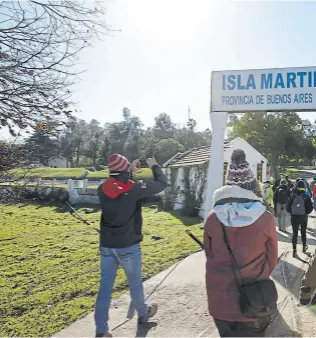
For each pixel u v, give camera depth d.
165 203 21.34
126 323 4.96
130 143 63.34
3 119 6.14
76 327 5.23
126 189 4.16
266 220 2.86
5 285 8.11
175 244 10.91
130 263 4.25
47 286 7.82
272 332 4.62
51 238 13.91
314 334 4.56
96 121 78.50
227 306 2.77
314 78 10.06
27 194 7.41
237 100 10.58
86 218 19.41
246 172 2.99
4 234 14.89
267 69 10.34
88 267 9.22
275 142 51.00
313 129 60.56
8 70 5.87
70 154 59.97
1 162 6.52
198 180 17.75
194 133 84.62
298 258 8.77
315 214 18.19
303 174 62.50
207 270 2.92
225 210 2.86
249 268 2.80
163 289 6.43
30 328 5.51
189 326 4.85
